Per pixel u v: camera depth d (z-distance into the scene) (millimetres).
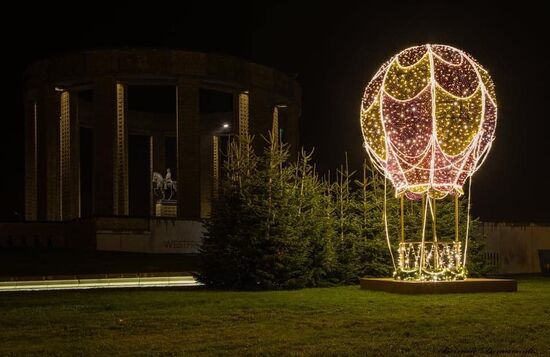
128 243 33938
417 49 18078
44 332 11805
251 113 42312
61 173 42250
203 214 51688
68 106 42469
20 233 36406
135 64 39250
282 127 50281
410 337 11133
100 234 33312
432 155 17844
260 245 20938
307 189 22484
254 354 9766
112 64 39375
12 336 11430
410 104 17891
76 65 40156
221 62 40812
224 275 20875
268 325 12508
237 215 21109
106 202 38969
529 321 12781
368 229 23625
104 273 25703
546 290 19438
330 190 23781
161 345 10531
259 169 21984
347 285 22359
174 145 58094
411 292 18156
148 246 34406
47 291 19797
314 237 22016
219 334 11539
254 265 20750
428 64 17766
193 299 16875
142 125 51562
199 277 21672
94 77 39656
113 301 16438
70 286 22672
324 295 18047
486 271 26016
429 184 18344
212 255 21109
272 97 45281
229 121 51781
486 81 18531
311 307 15094
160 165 52188
